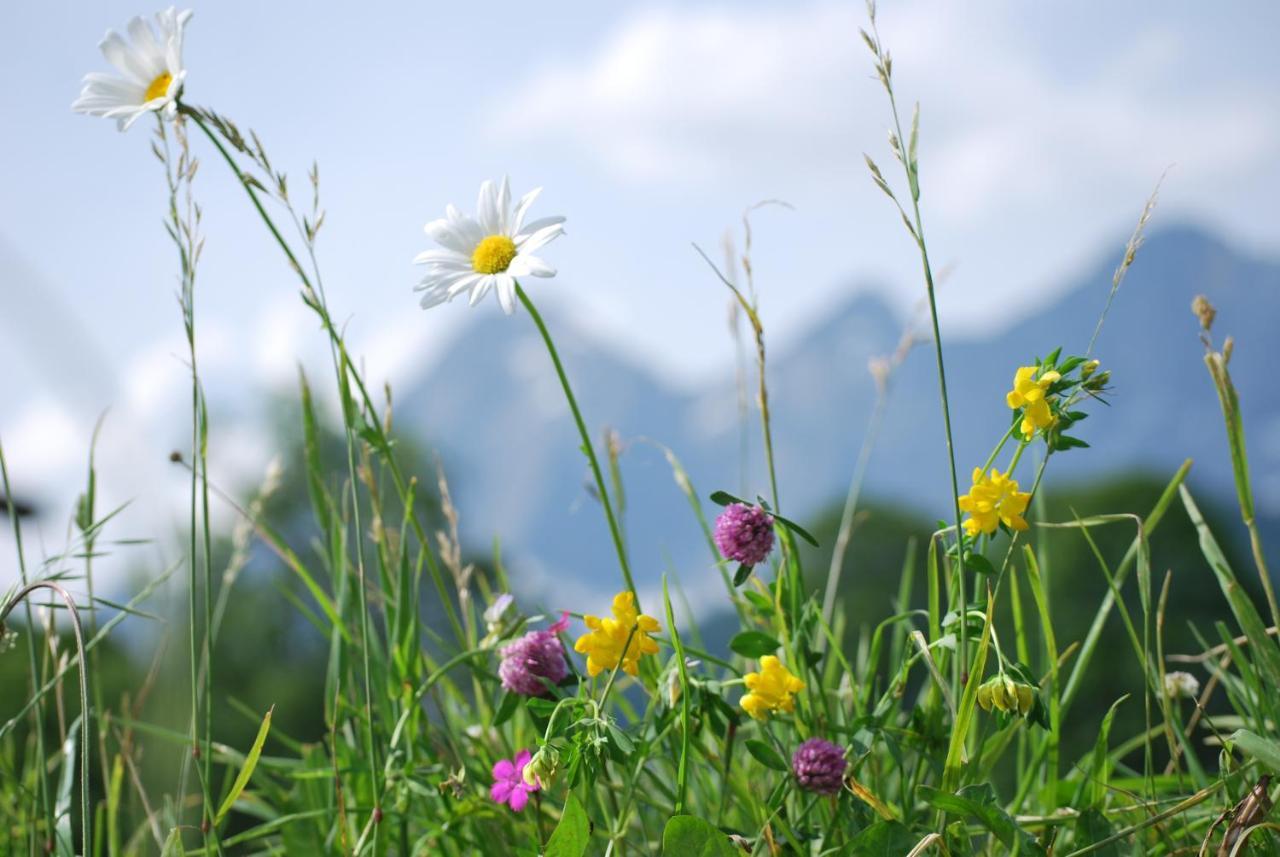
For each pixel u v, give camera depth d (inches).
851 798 58.6
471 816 68.1
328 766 76.8
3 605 57.4
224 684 467.2
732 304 87.4
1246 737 52.7
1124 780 70.0
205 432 61.4
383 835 64.5
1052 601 467.5
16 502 65.7
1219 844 57.1
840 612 79.4
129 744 72.9
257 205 62.5
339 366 65.5
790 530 61.9
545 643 61.0
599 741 52.8
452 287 59.0
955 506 52.8
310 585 74.6
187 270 60.2
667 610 53.1
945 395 52.9
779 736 66.2
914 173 50.4
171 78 64.7
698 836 51.4
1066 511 679.7
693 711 58.7
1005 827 50.7
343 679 72.9
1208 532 58.6
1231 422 54.2
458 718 81.4
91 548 68.1
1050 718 62.6
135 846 76.2
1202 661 72.1
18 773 89.9
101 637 68.2
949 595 58.8
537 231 59.4
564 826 51.4
